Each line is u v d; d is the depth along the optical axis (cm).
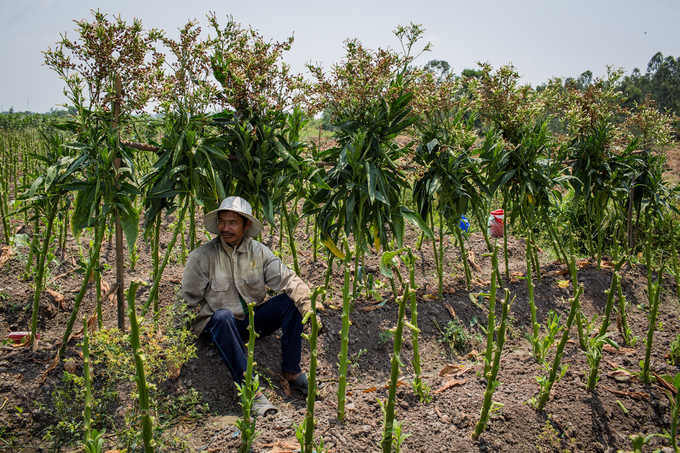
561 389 308
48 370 291
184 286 323
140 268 452
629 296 477
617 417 287
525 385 314
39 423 269
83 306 377
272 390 324
